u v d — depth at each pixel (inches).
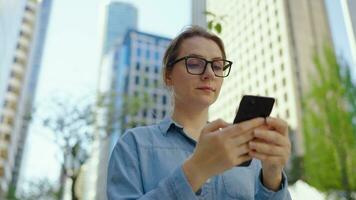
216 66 57.2
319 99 735.1
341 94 717.9
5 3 617.3
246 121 37.7
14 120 2034.9
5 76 720.3
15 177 2102.6
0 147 1950.1
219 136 36.6
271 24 1685.5
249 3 1795.0
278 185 45.4
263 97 39.8
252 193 52.2
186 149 53.2
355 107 698.8
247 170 55.4
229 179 51.4
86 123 540.4
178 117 58.9
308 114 749.9
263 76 1610.5
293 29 1600.6
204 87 54.4
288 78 1481.3
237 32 1763.0
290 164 823.1
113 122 601.6
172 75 59.4
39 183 884.0
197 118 58.9
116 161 49.9
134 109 614.9
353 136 677.3
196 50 56.5
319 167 681.0
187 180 37.6
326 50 793.6
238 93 1616.6
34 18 2321.6
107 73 2198.6
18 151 2310.5
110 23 2810.0
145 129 55.9
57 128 520.4
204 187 48.2
